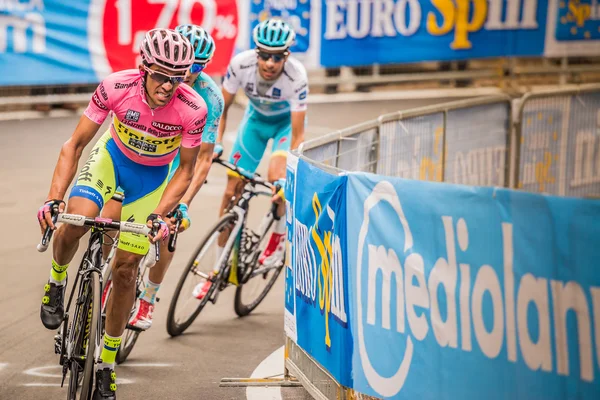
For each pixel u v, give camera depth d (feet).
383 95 121.49
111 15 96.17
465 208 22.86
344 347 27.81
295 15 109.19
